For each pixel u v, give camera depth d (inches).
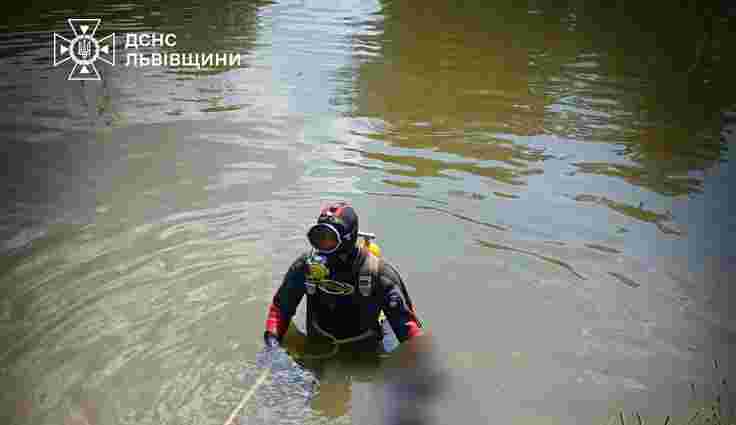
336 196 224.7
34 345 149.9
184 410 133.9
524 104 316.2
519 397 141.3
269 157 253.4
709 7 532.4
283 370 145.8
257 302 170.2
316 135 274.4
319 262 148.0
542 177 241.4
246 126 281.6
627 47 418.6
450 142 271.0
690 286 178.9
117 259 186.4
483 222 209.9
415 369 148.9
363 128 283.0
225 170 242.1
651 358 153.0
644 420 135.0
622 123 294.2
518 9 519.5
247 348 153.5
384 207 218.1
